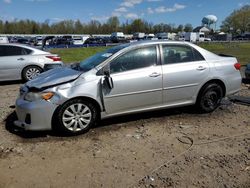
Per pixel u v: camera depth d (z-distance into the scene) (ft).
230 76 21.38
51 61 35.55
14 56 34.19
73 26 353.31
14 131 17.98
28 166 13.79
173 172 13.04
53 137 17.04
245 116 20.52
